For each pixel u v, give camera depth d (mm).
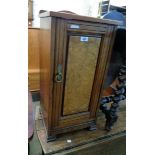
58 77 875
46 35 856
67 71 900
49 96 916
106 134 1186
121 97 1162
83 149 1085
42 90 1165
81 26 820
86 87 1023
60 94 941
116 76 1192
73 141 1092
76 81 961
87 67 958
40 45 1097
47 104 986
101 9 1530
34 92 1560
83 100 1060
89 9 2084
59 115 1012
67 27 786
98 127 1260
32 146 1026
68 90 962
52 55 813
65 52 842
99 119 1365
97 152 1160
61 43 807
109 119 1180
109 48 976
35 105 1433
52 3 1894
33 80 1532
